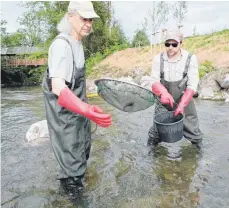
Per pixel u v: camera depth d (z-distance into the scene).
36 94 17.83
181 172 4.20
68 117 3.43
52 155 5.03
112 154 5.01
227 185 3.74
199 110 8.89
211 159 4.64
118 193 3.64
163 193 3.60
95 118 3.03
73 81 3.43
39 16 35.81
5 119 8.36
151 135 5.27
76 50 3.45
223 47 17.05
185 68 4.63
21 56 38.78
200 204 3.30
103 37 30.12
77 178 3.68
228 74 12.39
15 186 3.91
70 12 3.34
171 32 4.44
